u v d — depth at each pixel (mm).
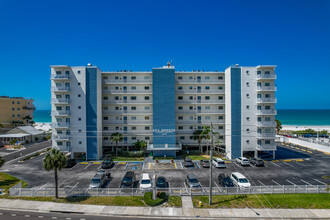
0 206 21500
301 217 19547
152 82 44281
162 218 19500
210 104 47375
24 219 19094
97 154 41812
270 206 21406
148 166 36938
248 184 25938
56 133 42000
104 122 46250
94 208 21078
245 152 46469
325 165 37375
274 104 42844
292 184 27922
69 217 19562
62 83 41906
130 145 46125
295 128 95312
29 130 63688
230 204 21828
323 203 21906
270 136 41844
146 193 23734
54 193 24312
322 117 193375
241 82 42438
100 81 44625
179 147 43844
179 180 29469
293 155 45188
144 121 46344
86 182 28828
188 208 21125
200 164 37875
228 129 44094
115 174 32500
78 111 41750
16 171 33969
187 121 47469
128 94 46344
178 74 47125
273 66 41656
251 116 42531
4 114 70875
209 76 47500
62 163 22797
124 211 20516
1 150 51344
